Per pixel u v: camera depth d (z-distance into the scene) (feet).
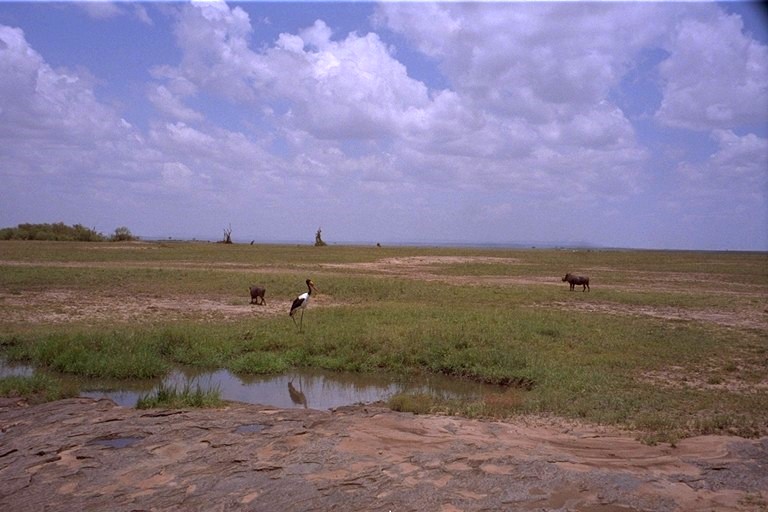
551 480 20.80
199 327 55.16
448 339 48.65
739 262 200.34
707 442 25.48
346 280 99.91
